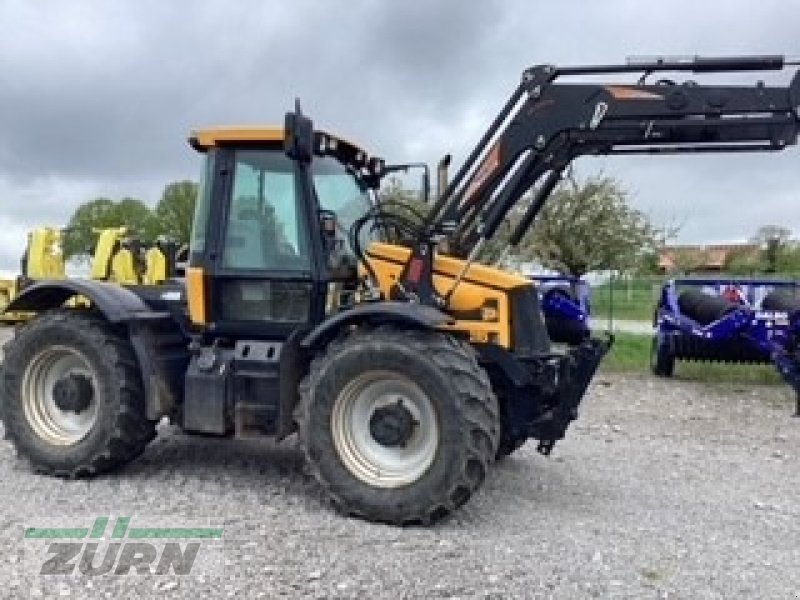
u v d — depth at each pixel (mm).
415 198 6941
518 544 4883
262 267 5949
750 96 5695
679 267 47719
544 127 5852
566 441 8078
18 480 5988
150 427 6207
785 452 7926
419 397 5238
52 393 6242
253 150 6035
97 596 3986
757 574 4539
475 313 5656
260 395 5836
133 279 15977
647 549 4883
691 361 13406
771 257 50156
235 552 4586
